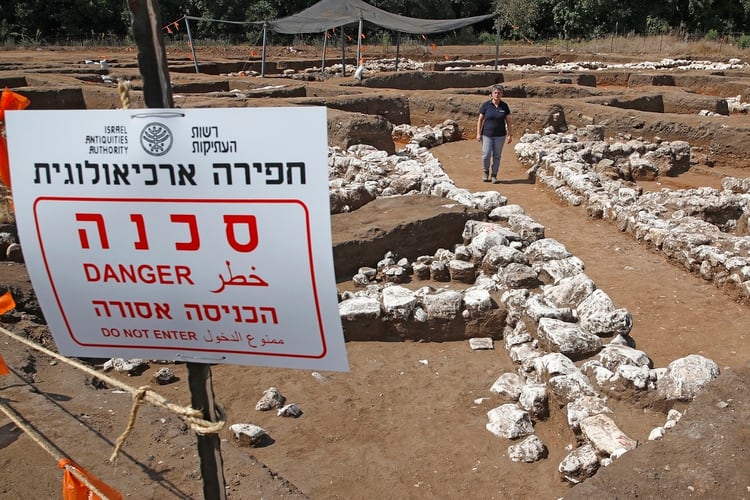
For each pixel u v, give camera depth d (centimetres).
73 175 206
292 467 485
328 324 205
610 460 436
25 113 205
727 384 452
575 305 676
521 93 1995
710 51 3534
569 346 570
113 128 199
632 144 1446
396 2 4025
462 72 2319
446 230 868
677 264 854
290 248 199
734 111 2062
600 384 526
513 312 669
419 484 469
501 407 545
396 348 671
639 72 2527
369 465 490
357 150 1328
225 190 197
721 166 1490
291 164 191
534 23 4528
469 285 785
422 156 1380
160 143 197
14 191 212
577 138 1594
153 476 396
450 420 547
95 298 220
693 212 1018
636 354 549
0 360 332
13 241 775
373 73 2327
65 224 212
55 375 532
